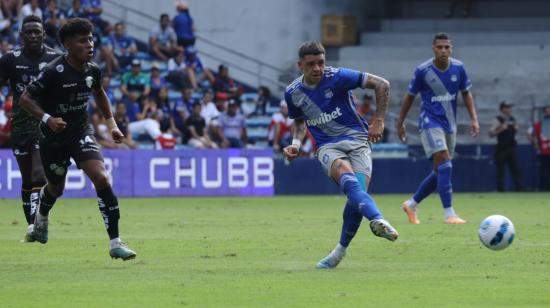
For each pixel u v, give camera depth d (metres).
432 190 28.28
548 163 48.97
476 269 17.62
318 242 22.50
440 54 27.95
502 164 48.06
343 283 15.84
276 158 44.97
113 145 43.62
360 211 16.58
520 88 55.22
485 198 42.09
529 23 59.16
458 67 28.20
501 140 47.78
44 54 22.02
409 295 14.60
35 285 15.64
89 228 26.22
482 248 21.08
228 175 44.16
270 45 56.56
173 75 50.84
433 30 59.41
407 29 59.56
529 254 19.95
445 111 28.16
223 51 56.53
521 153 49.16
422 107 28.42
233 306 13.66
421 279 16.31
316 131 17.83
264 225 27.48
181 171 43.53
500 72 55.53
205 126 46.72
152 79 47.47
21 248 21.14
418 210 34.53
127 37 51.25
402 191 46.78
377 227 16.14
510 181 48.78
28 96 17.88
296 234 24.56
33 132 22.06
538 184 49.25
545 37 57.72
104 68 49.66
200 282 15.96
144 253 20.28
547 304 13.82
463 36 58.16
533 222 28.42
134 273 17.08
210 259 19.20
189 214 32.16
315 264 18.38
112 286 15.52
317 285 15.61
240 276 16.69
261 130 50.81
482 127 53.41
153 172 43.16
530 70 55.38
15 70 21.81
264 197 43.22
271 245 21.83
